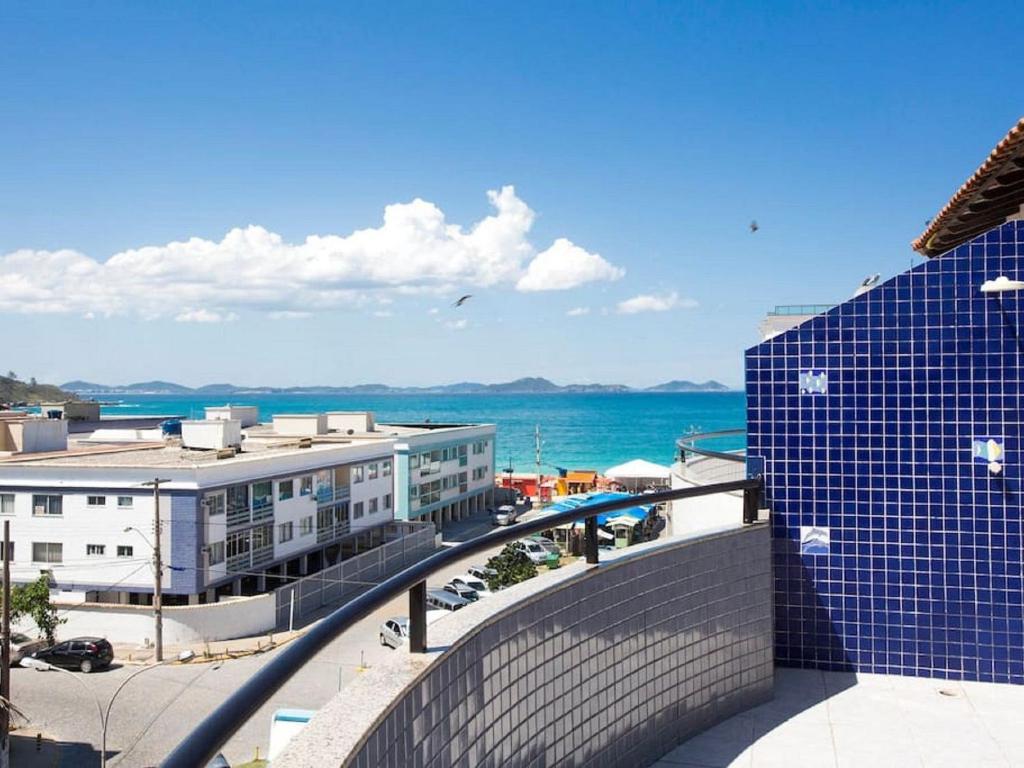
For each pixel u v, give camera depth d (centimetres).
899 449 743
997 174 817
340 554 4359
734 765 553
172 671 2561
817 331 761
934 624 734
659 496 547
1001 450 722
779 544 765
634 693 526
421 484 5291
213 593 3219
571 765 451
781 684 717
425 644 332
